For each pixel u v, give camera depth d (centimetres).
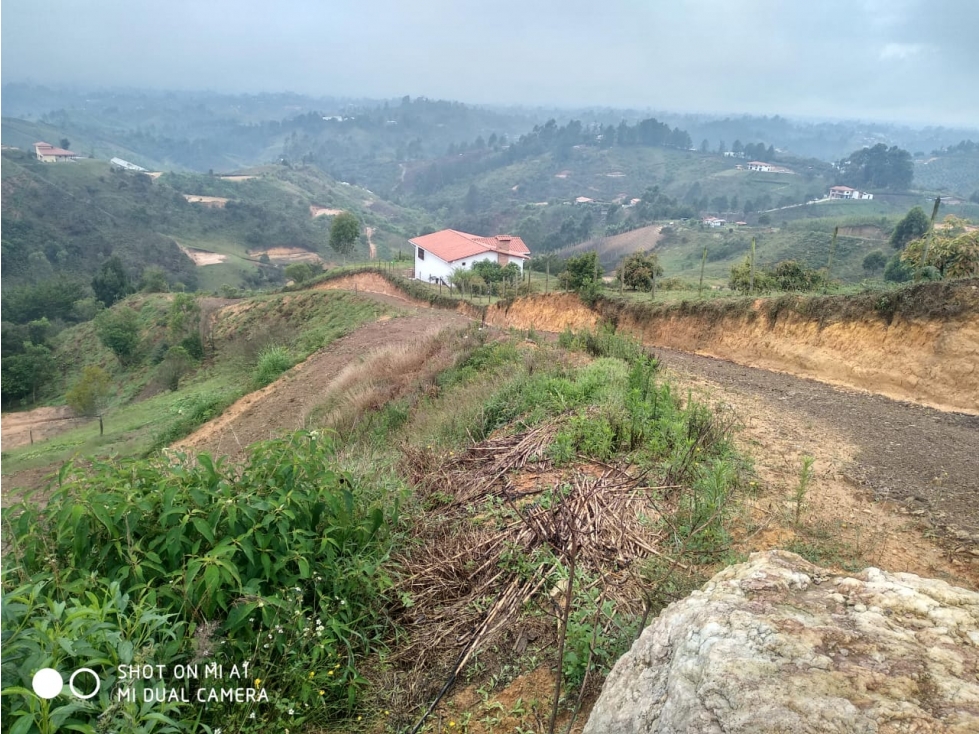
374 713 332
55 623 269
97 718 254
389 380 1509
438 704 335
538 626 375
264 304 4256
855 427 838
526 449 657
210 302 5056
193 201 12925
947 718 183
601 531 456
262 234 12612
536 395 849
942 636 225
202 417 2155
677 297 1973
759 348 1459
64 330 5534
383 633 392
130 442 2223
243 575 350
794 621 233
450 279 4297
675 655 240
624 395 781
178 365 3519
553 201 18275
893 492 589
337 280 4888
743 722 195
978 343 1020
